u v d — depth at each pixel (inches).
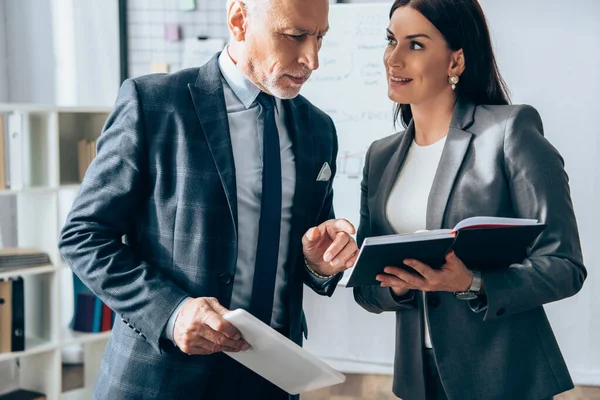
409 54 68.6
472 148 67.6
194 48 163.3
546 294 63.2
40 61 169.9
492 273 62.4
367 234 75.9
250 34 59.7
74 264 61.2
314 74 153.8
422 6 67.6
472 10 68.4
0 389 150.0
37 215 136.3
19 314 129.9
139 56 167.0
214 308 56.4
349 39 150.8
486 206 65.6
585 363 149.7
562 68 145.2
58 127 135.0
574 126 146.0
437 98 70.6
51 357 136.3
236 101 64.6
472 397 65.6
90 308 142.8
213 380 63.5
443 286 60.7
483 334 66.1
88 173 62.4
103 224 61.1
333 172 72.6
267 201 63.8
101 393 63.8
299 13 57.4
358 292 73.9
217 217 61.3
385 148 75.0
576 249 65.0
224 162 61.6
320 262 65.9
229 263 61.7
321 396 151.6
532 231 59.4
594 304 148.3
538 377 65.9
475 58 68.8
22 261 131.3
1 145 128.5
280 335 52.1
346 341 161.2
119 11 165.9
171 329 57.8
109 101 169.2
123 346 62.9
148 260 62.7
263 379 65.7
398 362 71.5
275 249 64.2
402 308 69.4
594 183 146.1
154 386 61.0
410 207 70.2
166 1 164.4
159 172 61.2
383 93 150.1
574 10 143.5
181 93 62.9
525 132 66.2
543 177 64.6
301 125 67.8
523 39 146.1
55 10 168.1
